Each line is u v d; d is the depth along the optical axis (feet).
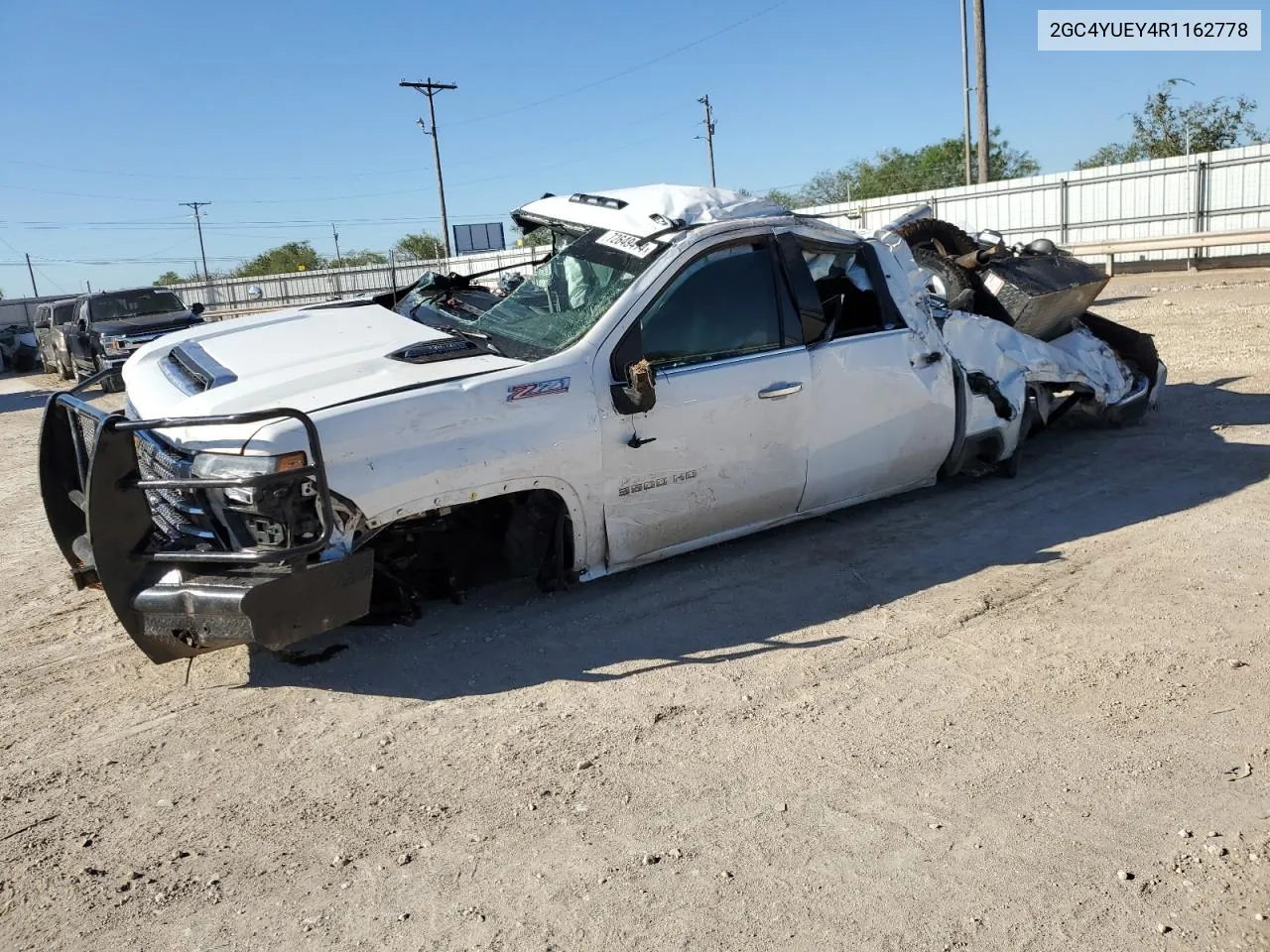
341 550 12.28
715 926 8.18
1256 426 24.67
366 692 12.73
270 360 14.19
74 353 67.10
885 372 17.49
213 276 199.82
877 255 18.07
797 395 16.21
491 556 14.73
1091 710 11.44
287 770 10.97
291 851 9.50
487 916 8.45
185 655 12.78
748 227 16.06
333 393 12.81
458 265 119.03
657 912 8.38
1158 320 47.39
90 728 12.17
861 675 12.58
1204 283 66.23
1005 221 98.89
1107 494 19.98
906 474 18.69
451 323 16.39
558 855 9.23
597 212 16.90
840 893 8.51
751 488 16.12
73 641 15.21
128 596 12.34
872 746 10.88
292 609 11.76
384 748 11.33
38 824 10.12
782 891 8.58
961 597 14.99
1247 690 11.69
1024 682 12.19
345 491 12.23
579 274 15.83
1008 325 21.97
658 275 14.96
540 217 17.78
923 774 10.30
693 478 15.34
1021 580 15.57
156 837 9.83
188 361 14.82
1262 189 82.28
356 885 8.96
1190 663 12.44
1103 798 9.72
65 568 19.56
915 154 183.01
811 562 16.71
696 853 9.16
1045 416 23.21
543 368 13.82
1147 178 88.89
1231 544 16.51
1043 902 8.29
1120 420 25.05
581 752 11.03
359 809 10.14
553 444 13.74
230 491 11.96
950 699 11.87
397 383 13.05
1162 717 11.20
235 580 11.76
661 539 15.60
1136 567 15.81
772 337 16.16
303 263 209.97
